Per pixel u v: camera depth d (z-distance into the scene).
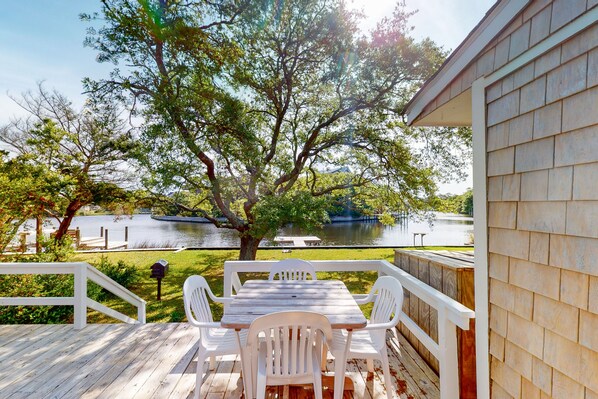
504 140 1.66
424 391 2.27
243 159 6.28
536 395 1.42
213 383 2.36
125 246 12.03
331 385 2.29
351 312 1.95
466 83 2.03
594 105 1.17
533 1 1.44
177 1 6.06
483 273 1.80
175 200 7.30
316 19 6.68
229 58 6.46
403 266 3.29
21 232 6.11
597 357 1.14
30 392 2.23
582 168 1.21
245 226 7.04
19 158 7.35
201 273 7.20
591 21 1.17
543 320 1.39
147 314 4.78
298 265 3.03
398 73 6.90
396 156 7.61
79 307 3.38
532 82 1.46
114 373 2.50
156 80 6.04
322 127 7.72
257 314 1.90
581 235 1.21
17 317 4.00
